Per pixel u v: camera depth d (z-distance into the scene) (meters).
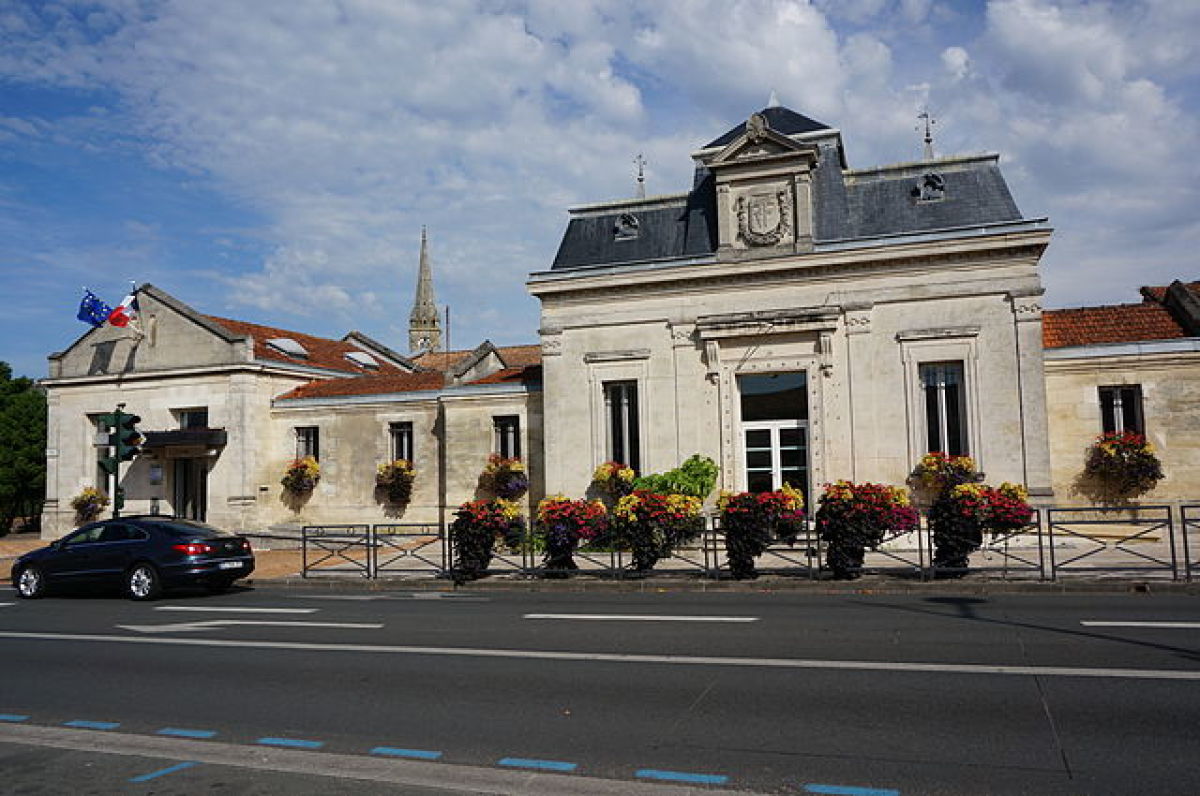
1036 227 18.50
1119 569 13.62
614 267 21.52
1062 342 19.75
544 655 9.01
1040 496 18.36
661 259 21.36
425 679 8.16
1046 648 8.41
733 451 20.45
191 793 5.46
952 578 13.97
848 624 10.23
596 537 16.11
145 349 28.58
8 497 35.84
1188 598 11.73
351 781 5.54
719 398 20.61
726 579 14.84
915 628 9.79
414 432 25.52
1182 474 18.45
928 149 23.34
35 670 9.40
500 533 16.33
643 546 15.59
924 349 19.30
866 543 14.27
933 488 18.92
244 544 16.47
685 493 19.88
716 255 20.80
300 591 16.50
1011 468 18.61
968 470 18.56
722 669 8.03
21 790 5.61
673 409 21.00
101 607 14.77
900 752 5.58
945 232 19.20
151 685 8.45
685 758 5.66
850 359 19.75
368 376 29.16
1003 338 18.83
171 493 28.39
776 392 20.53
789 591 13.91
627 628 10.49
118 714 7.45
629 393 21.77
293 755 6.12
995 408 18.78
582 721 6.58
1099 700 6.53
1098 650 8.23
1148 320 20.11
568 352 21.94
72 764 6.12
